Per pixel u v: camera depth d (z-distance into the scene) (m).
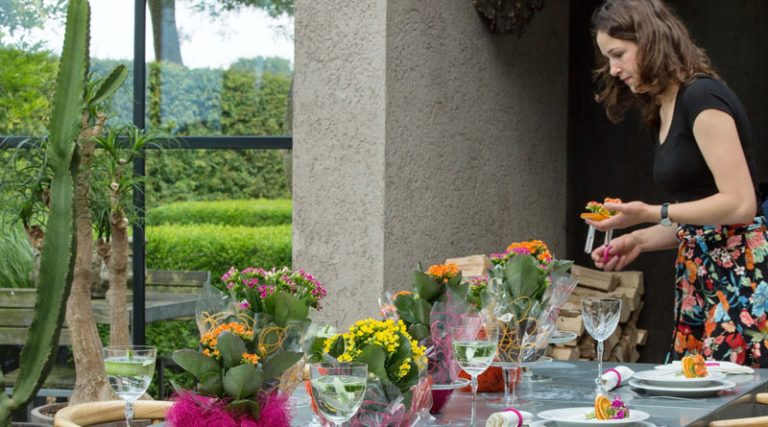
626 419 1.98
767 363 3.04
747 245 3.08
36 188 4.08
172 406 1.59
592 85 5.80
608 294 5.34
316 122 4.11
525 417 1.96
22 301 4.89
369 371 1.71
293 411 1.98
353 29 4.04
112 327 4.26
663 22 3.07
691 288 3.19
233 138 4.81
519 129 5.14
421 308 2.13
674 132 3.12
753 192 3.01
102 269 4.89
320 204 4.10
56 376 4.82
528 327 2.28
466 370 1.96
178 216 4.82
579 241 5.85
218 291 1.98
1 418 1.49
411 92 4.14
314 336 1.88
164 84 4.89
